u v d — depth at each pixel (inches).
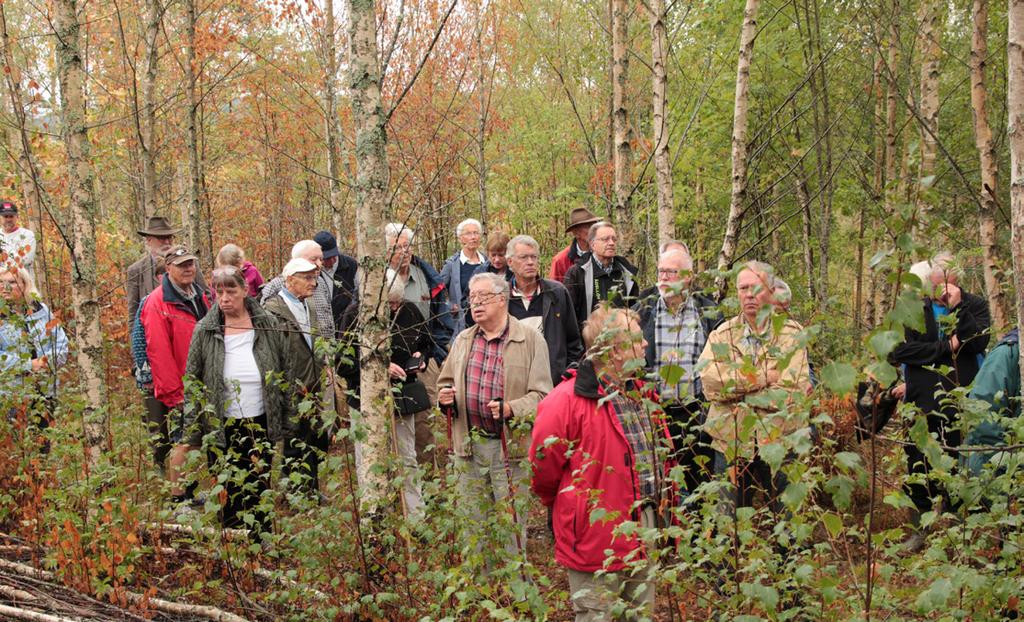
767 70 396.5
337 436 151.3
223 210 792.9
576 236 310.2
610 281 259.4
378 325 171.6
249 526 199.0
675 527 110.1
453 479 162.1
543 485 140.5
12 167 370.3
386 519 163.9
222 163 727.7
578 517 135.0
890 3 369.7
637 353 116.2
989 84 441.1
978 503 126.6
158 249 301.6
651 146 288.2
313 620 156.7
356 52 168.4
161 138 593.6
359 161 170.9
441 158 520.7
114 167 523.8
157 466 207.2
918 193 92.5
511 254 228.2
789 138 408.5
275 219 773.3
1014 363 160.1
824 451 118.7
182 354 237.0
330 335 234.4
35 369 219.8
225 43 433.7
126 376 297.9
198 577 175.3
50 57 429.1
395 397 201.5
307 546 157.6
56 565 178.1
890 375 86.4
